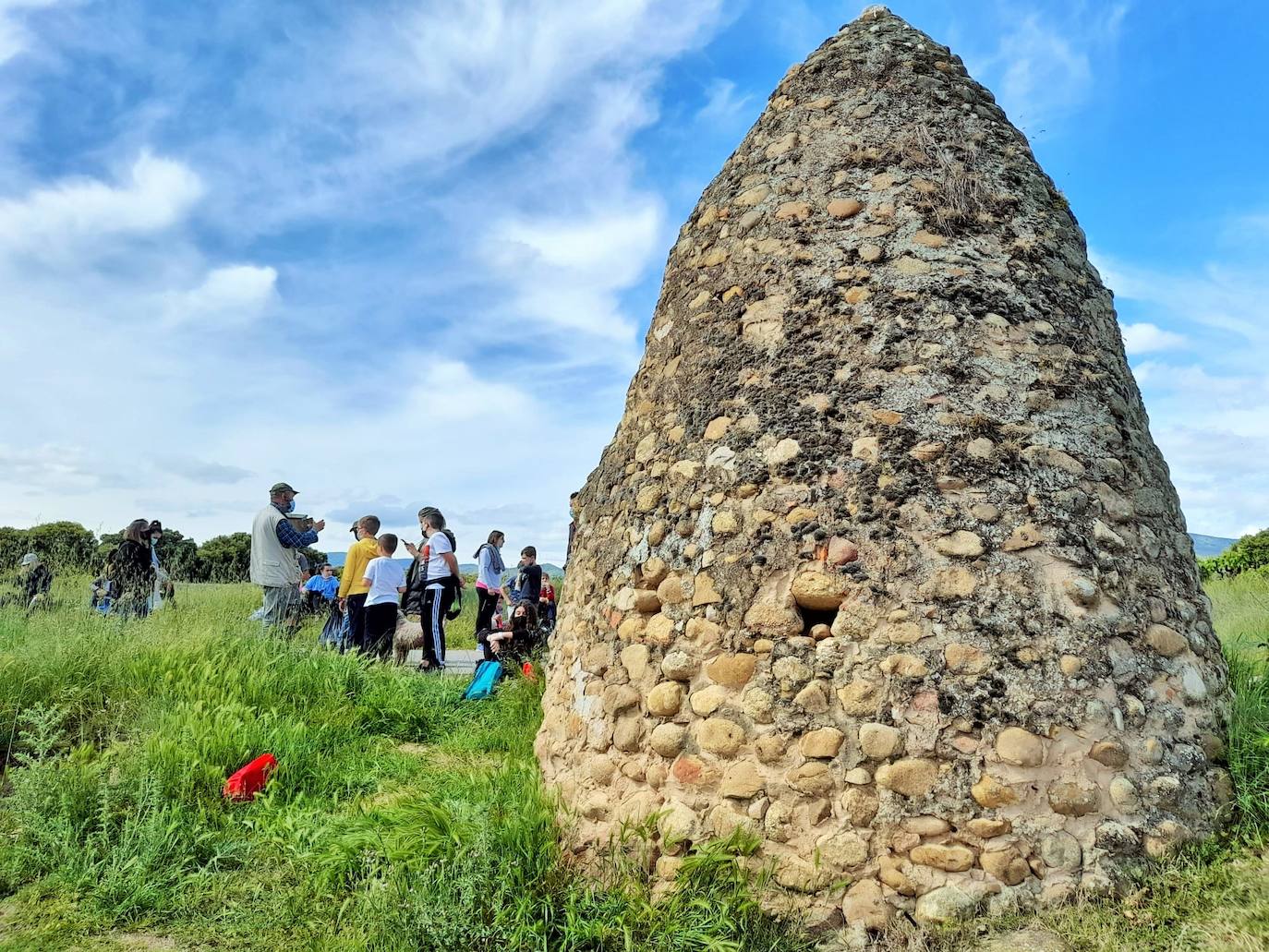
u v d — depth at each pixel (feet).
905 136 13.87
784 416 12.21
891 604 10.71
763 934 9.84
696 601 11.79
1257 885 9.51
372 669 22.94
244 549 66.13
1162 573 11.72
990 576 10.75
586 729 12.84
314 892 11.69
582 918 10.34
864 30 15.66
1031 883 9.73
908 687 10.34
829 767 10.33
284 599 26.94
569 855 11.86
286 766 15.61
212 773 14.84
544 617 34.76
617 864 11.12
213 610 25.76
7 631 21.63
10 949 10.39
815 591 11.00
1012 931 9.40
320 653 23.04
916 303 12.46
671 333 14.87
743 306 13.67
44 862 12.40
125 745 16.01
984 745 10.09
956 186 13.41
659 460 13.51
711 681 11.31
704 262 14.88
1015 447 11.56
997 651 10.42
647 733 11.75
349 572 28.86
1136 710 10.50
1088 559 11.03
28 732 16.07
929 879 9.80
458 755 18.11
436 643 28.37
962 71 15.34
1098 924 9.23
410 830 12.14
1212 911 9.21
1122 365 13.75
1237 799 10.82
